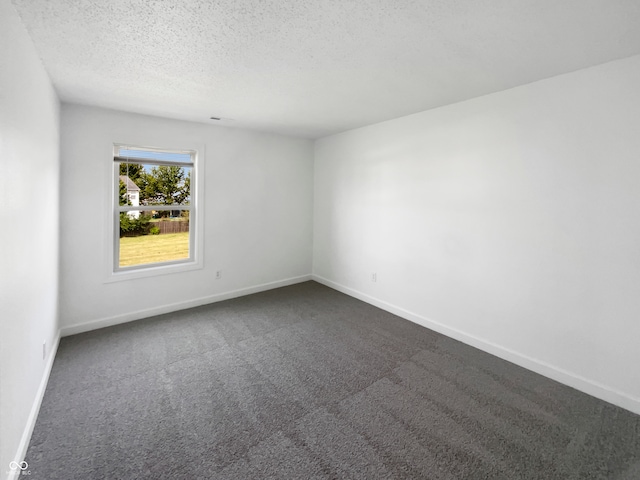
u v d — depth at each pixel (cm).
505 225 268
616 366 212
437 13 152
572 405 212
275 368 255
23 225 164
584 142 220
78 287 311
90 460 163
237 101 292
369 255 407
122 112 324
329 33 172
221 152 399
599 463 166
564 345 237
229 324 341
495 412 205
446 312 319
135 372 246
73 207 303
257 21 160
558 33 170
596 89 213
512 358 267
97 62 209
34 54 186
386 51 193
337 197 454
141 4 146
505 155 264
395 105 307
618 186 207
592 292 221
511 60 205
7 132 137
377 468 161
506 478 157
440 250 321
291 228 480
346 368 257
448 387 232
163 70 222
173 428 187
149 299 358
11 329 145
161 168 367
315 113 337
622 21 158
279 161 456
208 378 240
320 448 174
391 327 338
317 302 412
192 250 395
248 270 440
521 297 260
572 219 229
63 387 224
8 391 141
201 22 161
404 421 196
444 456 169
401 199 360
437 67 217
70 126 297
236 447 174
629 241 205
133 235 354
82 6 147
